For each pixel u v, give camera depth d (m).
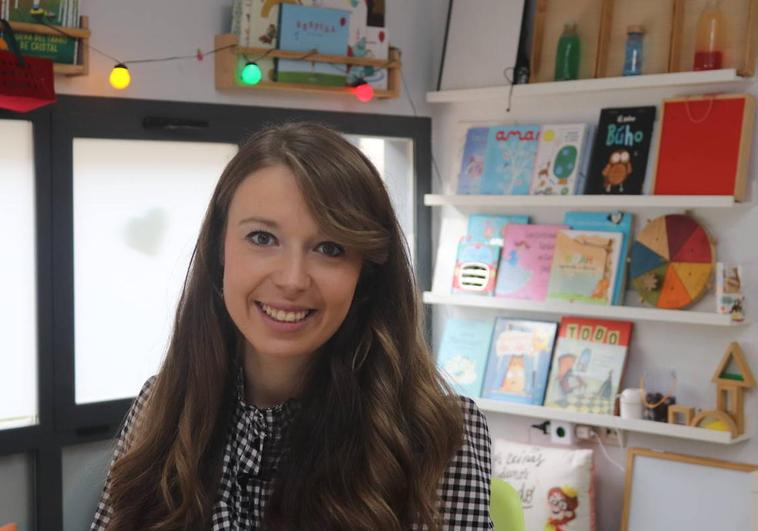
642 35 3.59
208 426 1.20
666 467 3.60
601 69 3.67
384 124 4.03
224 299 1.16
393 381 1.18
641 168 3.61
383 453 1.14
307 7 3.56
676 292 3.54
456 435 1.18
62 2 3.01
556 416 3.76
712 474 3.50
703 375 3.57
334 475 1.14
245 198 1.09
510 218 4.01
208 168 3.57
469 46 4.03
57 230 3.19
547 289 3.84
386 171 4.17
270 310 1.09
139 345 3.43
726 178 3.39
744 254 3.46
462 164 4.08
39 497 3.22
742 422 3.47
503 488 2.11
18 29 2.92
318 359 1.19
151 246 3.44
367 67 3.82
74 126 3.19
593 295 3.69
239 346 1.22
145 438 1.25
